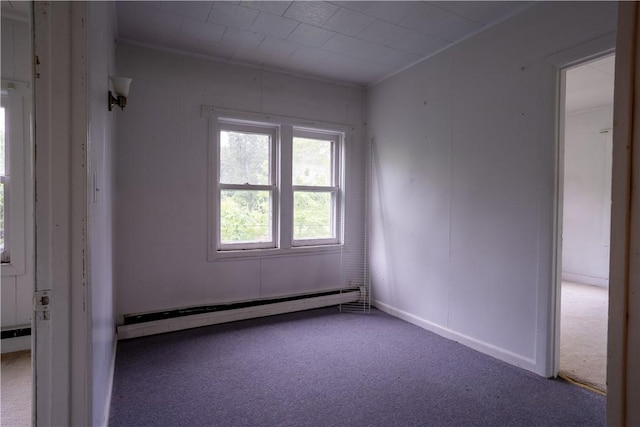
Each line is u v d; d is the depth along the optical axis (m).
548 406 2.04
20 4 2.61
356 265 4.13
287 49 3.17
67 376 1.01
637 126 0.51
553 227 2.33
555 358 2.37
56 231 0.99
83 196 1.01
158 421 1.87
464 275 2.93
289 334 3.11
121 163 2.97
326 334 3.12
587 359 2.62
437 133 3.20
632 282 0.52
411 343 2.94
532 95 2.45
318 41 3.02
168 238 3.18
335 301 3.95
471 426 1.86
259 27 2.79
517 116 2.54
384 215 3.85
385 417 1.93
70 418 1.02
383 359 2.63
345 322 3.44
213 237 3.37
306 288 3.88
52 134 0.98
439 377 2.37
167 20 2.68
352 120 4.07
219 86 3.37
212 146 3.35
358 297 4.07
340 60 3.40
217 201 3.42
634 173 0.52
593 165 5.07
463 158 2.95
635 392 0.52
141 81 3.04
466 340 2.89
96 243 1.35
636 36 0.51
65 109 0.99
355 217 4.12
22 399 2.10
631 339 0.52
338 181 4.09
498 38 2.67
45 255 0.99
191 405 2.02
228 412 1.96
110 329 2.25
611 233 0.55
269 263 3.67
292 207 3.79
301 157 3.90
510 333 2.58
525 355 2.48
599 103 4.81
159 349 2.76
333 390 2.19
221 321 3.35
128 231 3.01
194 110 3.26
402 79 3.61
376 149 3.99
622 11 0.53
